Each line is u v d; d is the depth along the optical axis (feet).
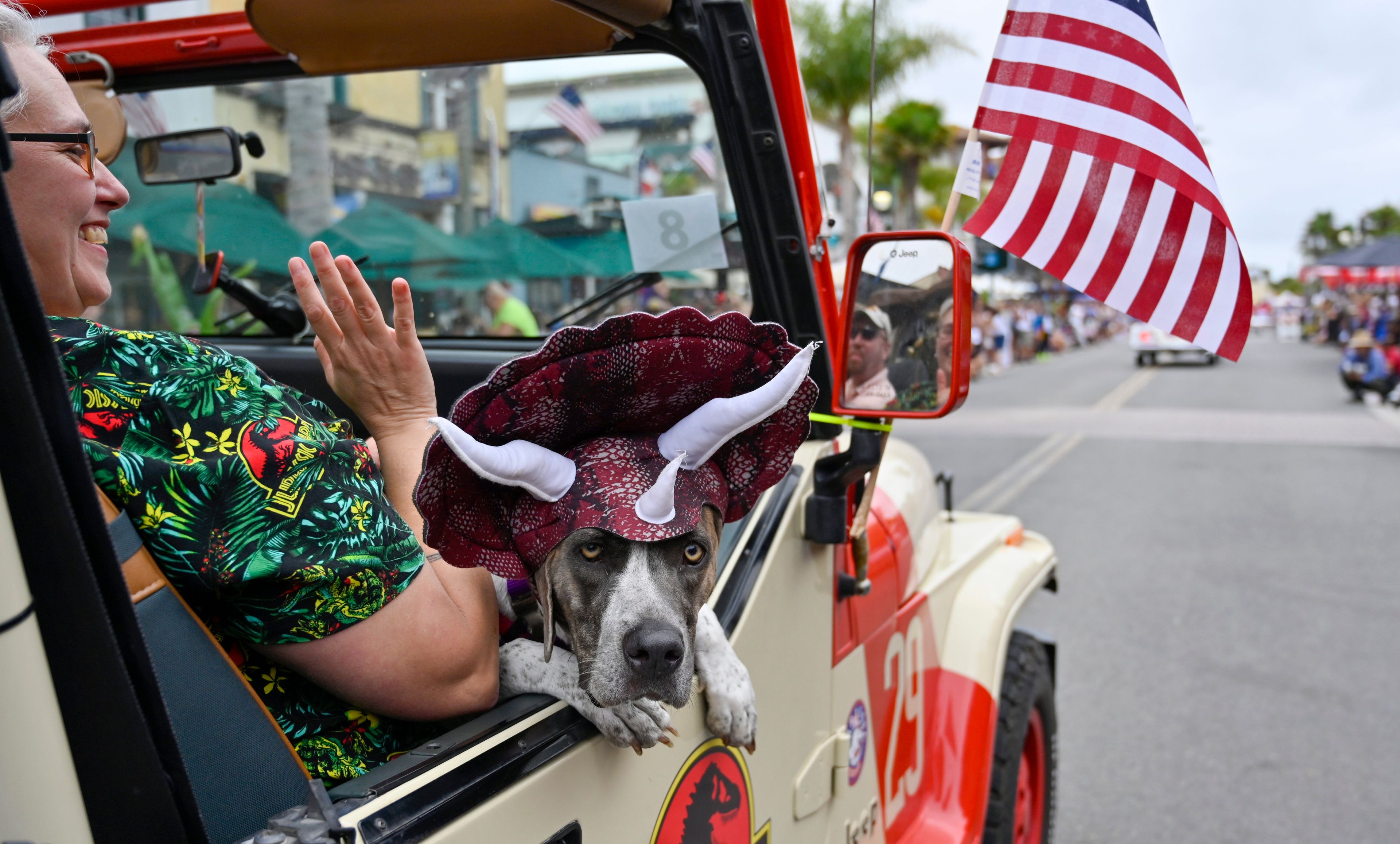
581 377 3.51
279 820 3.07
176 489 3.41
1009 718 9.16
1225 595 20.47
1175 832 11.60
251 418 3.60
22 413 2.30
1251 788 12.60
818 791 5.98
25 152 3.71
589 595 3.63
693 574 3.76
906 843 7.61
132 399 3.46
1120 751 13.64
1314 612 19.26
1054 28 6.15
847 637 6.39
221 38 6.86
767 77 5.48
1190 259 6.15
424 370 4.22
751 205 5.66
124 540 3.28
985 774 8.22
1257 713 14.74
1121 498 31.53
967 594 9.01
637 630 3.47
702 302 6.99
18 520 2.32
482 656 4.05
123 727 2.56
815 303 5.79
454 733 3.75
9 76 2.35
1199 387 75.10
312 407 4.42
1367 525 26.86
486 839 3.48
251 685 3.87
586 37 6.10
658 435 4.06
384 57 6.52
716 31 5.43
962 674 8.48
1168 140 6.09
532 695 4.17
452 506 3.54
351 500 3.67
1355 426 49.93
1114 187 6.12
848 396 5.42
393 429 4.24
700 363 3.68
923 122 89.81
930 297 5.19
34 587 2.36
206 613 3.74
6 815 2.25
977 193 6.41
